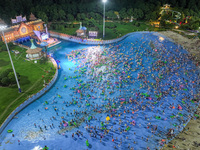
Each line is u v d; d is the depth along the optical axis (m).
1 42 100.75
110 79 75.44
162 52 98.62
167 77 76.69
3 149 47.69
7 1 134.88
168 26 134.25
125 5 155.88
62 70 82.69
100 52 99.25
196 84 72.19
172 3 152.88
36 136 51.47
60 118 57.22
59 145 48.97
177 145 48.09
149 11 147.00
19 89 65.94
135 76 77.56
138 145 48.59
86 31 124.62
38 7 138.88
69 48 106.38
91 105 62.03
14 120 56.28
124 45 108.69
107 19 155.25
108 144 48.94
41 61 86.94
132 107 61.19
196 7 145.75
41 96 66.56
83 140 50.22
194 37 115.75
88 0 157.88
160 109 60.28
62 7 146.25
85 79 75.75
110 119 56.59
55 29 131.75
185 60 89.88
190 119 56.38
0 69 80.88
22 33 116.56
